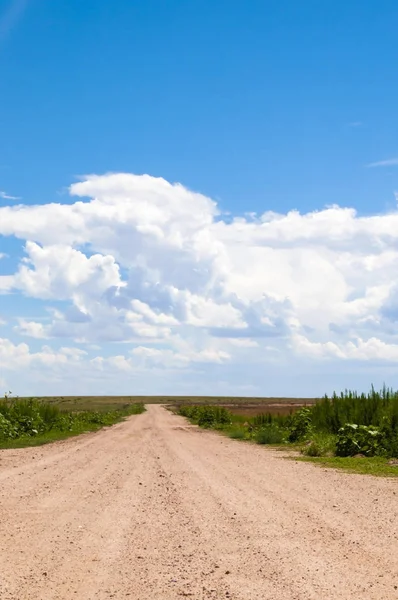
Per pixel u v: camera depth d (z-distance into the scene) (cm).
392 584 684
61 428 4025
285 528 985
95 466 1939
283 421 3975
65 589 677
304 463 2064
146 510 1153
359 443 2377
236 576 720
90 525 1016
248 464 2008
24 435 3412
